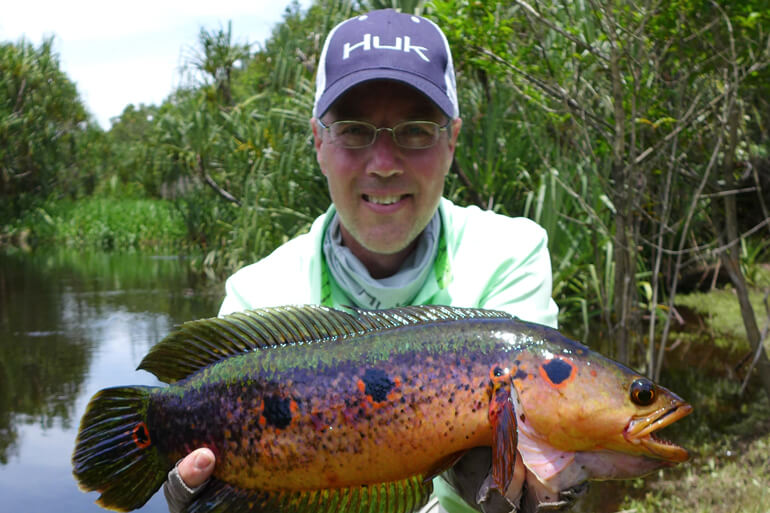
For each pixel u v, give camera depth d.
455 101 2.24
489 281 2.24
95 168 32.12
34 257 20.72
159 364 1.77
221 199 14.62
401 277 2.23
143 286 13.52
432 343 1.68
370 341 1.70
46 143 25.83
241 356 1.74
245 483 1.72
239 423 1.70
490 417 1.63
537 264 2.28
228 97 13.17
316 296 2.30
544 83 5.46
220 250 14.47
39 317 10.48
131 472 1.74
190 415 1.72
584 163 6.07
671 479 4.53
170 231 23.67
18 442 5.75
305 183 9.54
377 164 2.09
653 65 5.19
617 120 5.00
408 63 2.09
